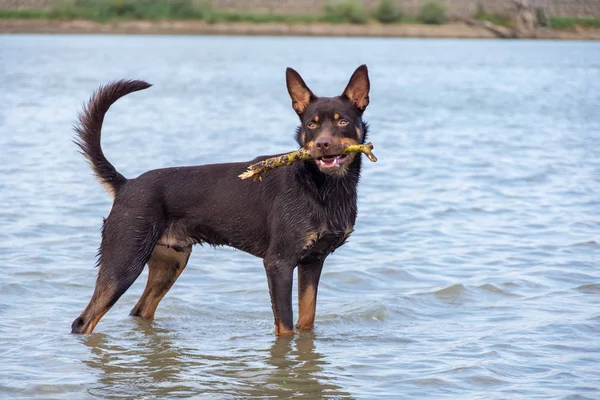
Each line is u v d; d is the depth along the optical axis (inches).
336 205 294.4
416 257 402.6
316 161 285.6
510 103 1130.0
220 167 310.3
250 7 3073.3
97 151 308.0
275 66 1739.7
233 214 302.5
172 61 1841.8
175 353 284.5
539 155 697.6
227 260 398.0
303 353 284.4
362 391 249.3
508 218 480.1
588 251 409.7
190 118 936.9
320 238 296.2
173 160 639.8
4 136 773.9
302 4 3095.5
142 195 301.3
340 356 281.1
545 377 256.1
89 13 3004.4
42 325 307.7
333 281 368.5
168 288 321.7
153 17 3019.2
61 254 398.0
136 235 297.7
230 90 1301.7
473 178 599.8
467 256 404.5
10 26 2901.1
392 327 312.0
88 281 361.4
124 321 318.7
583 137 808.9
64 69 1588.3
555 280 364.8
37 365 267.7
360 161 302.2
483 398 241.1
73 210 485.1
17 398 240.1
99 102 307.1
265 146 718.5
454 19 2977.4
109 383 254.5
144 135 788.6
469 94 1251.8
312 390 250.5
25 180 568.1
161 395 245.9
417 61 1907.0
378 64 1803.6
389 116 987.9
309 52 2174.0
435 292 349.1
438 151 722.8
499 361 269.7
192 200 304.7
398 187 568.7
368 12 3034.0
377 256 405.1
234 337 303.7
